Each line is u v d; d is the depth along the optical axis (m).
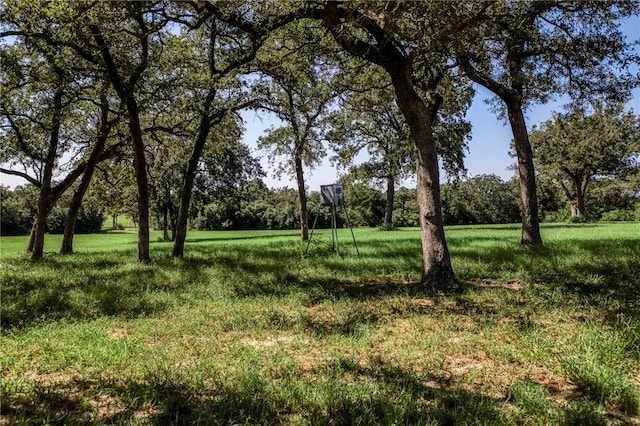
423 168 9.25
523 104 16.95
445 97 21.00
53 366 4.53
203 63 17.09
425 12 8.15
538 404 3.40
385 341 5.29
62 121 18.06
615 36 12.52
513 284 8.95
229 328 6.07
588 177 53.06
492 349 4.73
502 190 79.94
